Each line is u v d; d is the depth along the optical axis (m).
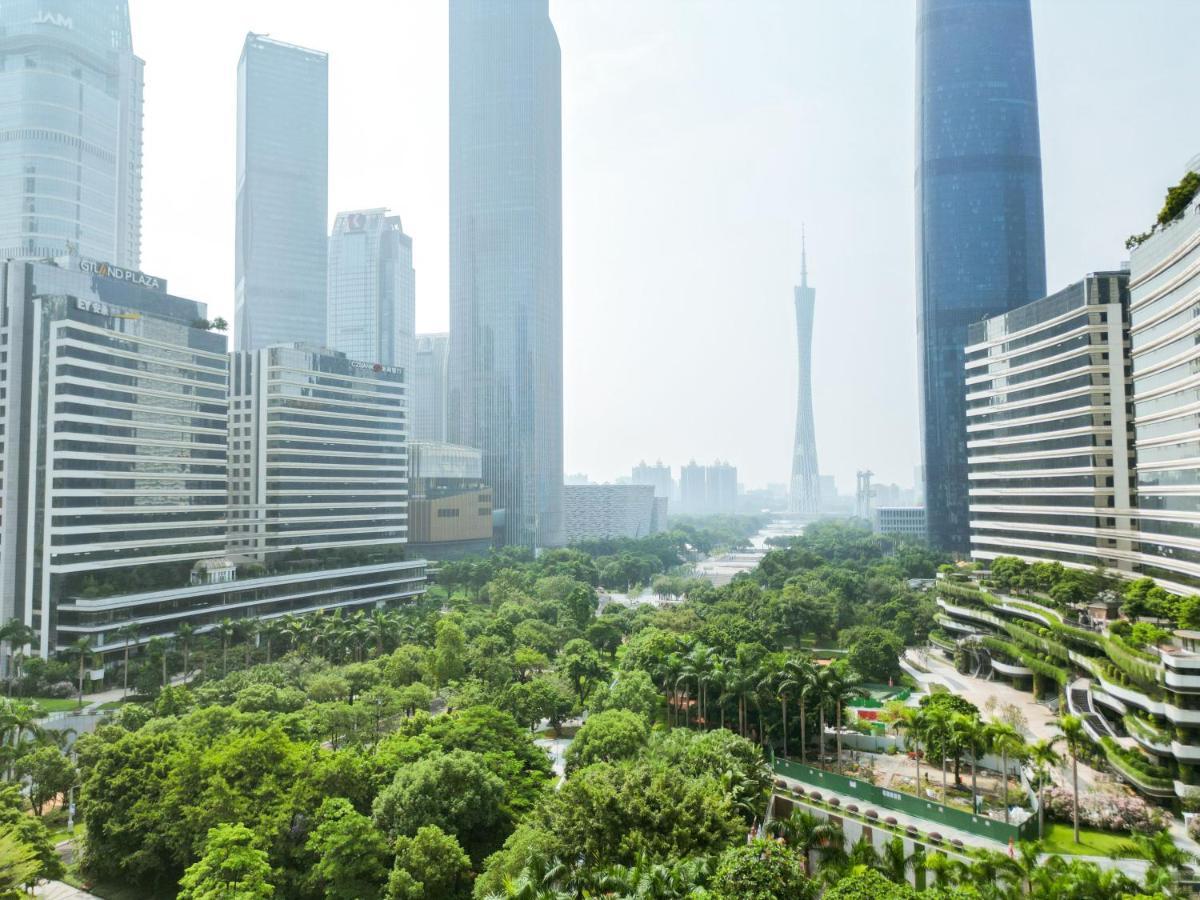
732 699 105.25
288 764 74.38
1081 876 55.31
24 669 133.50
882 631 147.25
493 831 73.88
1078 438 153.75
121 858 71.50
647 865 51.69
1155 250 120.31
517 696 106.44
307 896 67.06
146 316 162.38
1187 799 79.25
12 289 148.25
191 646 146.62
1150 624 97.88
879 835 76.31
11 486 146.38
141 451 159.75
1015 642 138.50
